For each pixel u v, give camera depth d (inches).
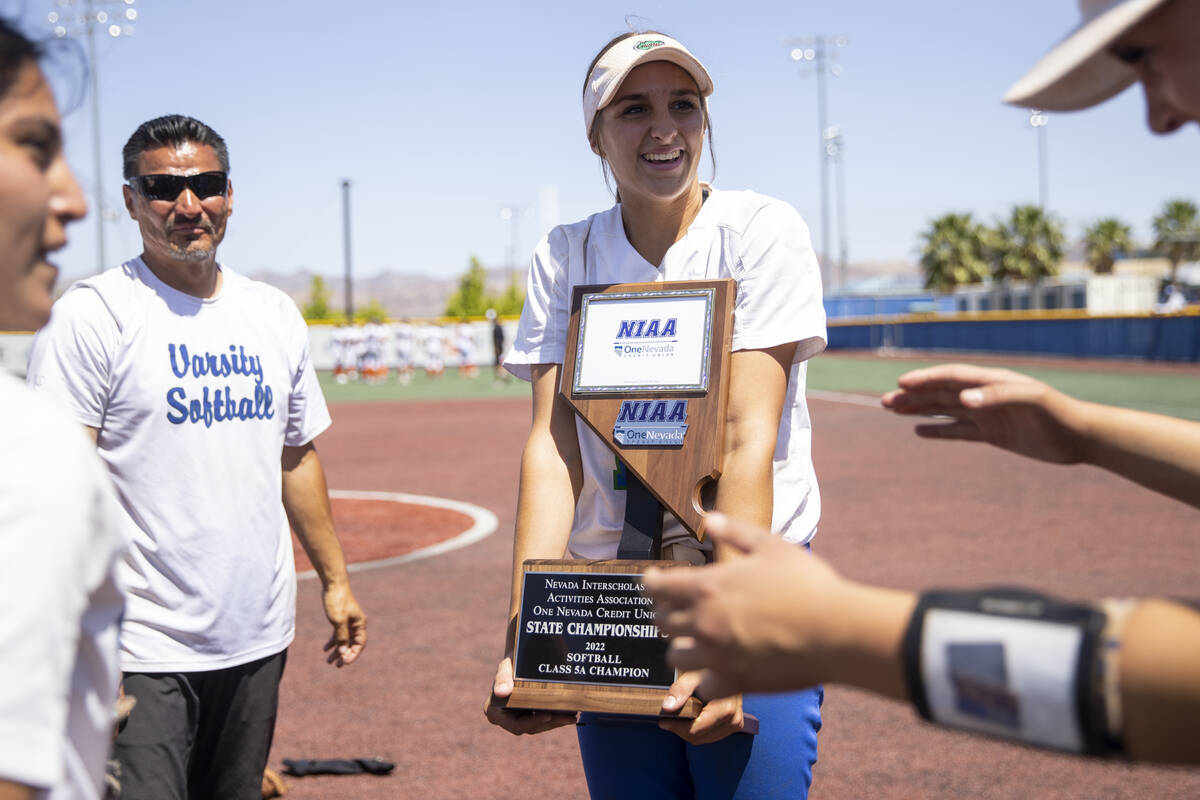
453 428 759.7
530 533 90.9
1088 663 32.7
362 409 957.8
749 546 40.0
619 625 80.4
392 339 1866.4
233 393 111.3
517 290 3732.8
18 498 33.2
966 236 3073.3
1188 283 1882.4
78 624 35.2
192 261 109.3
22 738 32.1
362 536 360.8
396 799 157.9
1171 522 348.8
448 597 275.7
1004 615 34.6
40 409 35.7
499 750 178.4
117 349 106.7
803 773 87.9
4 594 32.3
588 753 93.2
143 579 106.7
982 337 1750.7
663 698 78.2
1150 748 32.9
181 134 110.1
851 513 377.1
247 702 112.3
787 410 93.7
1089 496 406.9
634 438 87.1
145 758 103.3
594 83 91.3
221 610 108.3
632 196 93.8
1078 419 54.8
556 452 94.8
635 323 89.0
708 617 39.1
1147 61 39.3
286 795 159.6
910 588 263.9
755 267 89.0
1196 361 1242.6
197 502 108.0
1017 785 157.8
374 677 215.0
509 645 85.1
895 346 2068.2
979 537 329.4
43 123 38.2
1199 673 31.5
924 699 35.7
